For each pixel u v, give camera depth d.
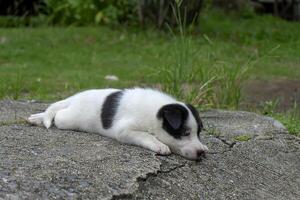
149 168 5.17
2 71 11.89
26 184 4.58
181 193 5.06
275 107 9.42
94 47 14.63
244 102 9.57
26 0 17.69
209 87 8.62
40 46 14.53
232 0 20.34
